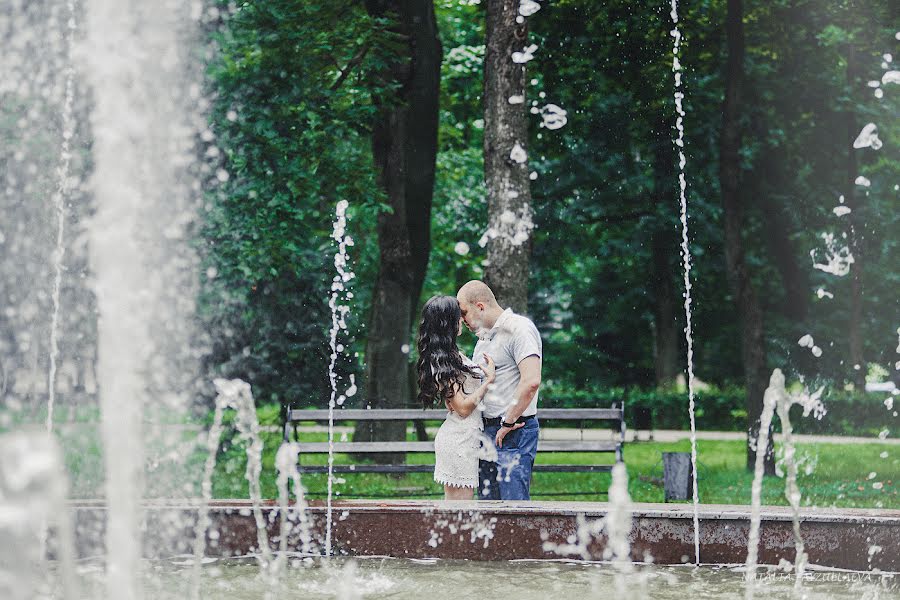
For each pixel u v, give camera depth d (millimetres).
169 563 4070
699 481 11945
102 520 4113
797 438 19281
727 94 13672
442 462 4914
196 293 11555
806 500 10180
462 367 4871
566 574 3922
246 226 11336
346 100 12375
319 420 7750
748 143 18922
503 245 9414
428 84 13352
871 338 23656
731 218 13711
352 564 4066
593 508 4152
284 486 4258
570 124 16828
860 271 21406
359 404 14617
